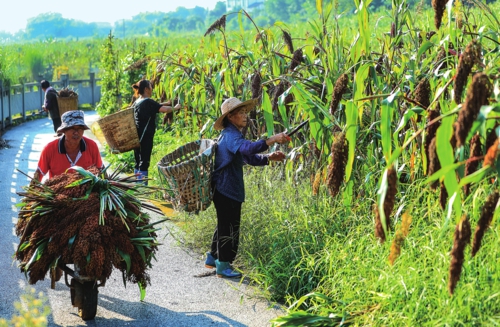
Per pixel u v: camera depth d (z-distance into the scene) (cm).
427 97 462
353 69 650
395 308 438
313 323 463
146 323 509
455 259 329
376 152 617
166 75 1053
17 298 557
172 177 584
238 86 927
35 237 488
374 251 514
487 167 310
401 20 657
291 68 714
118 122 909
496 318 391
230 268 619
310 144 675
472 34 546
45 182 527
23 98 2170
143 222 521
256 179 773
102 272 473
